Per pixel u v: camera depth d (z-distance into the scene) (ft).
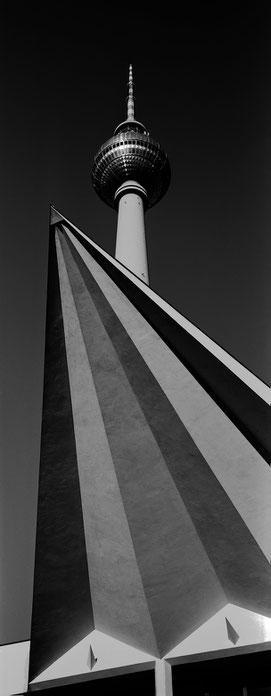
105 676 47.19
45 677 47.67
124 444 55.16
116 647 48.32
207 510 51.19
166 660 46.06
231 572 49.39
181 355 54.70
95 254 58.90
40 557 52.37
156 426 54.60
